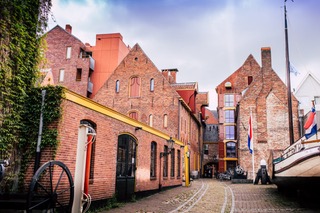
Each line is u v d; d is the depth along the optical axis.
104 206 10.25
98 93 30.22
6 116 7.95
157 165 16.36
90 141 7.00
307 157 11.10
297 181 12.43
